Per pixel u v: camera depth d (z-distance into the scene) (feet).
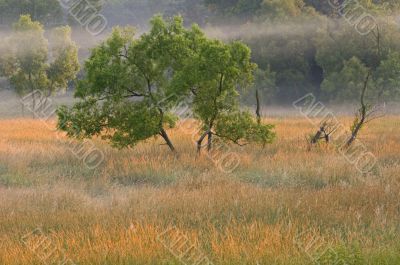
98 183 260.83
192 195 217.97
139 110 310.24
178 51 316.40
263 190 229.04
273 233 161.07
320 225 180.96
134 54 314.14
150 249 148.66
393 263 137.49
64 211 201.87
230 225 177.58
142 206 203.31
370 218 185.37
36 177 274.57
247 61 315.99
